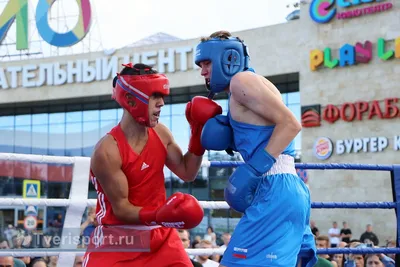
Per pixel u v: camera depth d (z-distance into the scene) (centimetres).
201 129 336
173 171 351
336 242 1453
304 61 1939
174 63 2220
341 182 1814
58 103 2564
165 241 327
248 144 308
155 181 326
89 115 2605
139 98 304
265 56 2023
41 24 2494
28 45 2517
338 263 716
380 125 1767
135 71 307
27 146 2675
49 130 2662
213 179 2252
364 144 1788
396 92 1745
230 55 313
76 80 2389
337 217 1775
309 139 1902
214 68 313
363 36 1825
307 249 330
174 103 2427
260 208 300
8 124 2741
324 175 1845
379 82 1780
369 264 637
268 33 2023
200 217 297
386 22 1780
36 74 2459
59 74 2416
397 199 489
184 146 2388
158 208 303
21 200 387
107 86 2338
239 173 303
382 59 1773
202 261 604
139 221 309
